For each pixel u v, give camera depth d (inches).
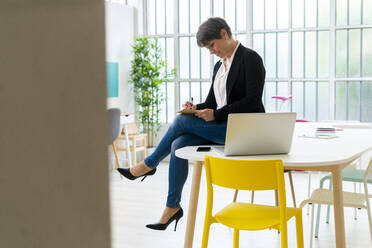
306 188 223.6
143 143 294.4
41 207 12.1
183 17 316.5
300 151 101.3
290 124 93.7
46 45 11.9
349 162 100.9
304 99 289.6
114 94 294.2
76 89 12.9
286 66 291.7
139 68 299.3
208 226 94.8
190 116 111.0
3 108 10.9
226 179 88.8
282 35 290.7
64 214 12.8
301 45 287.1
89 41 13.3
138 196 211.2
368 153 256.8
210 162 91.6
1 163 11.0
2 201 11.1
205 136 109.8
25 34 11.4
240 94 110.3
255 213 97.7
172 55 319.9
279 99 295.0
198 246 141.9
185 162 113.1
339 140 121.0
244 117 91.4
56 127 12.4
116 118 230.5
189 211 104.9
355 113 278.7
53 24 12.1
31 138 11.7
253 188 86.6
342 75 279.3
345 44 277.3
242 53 109.3
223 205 191.5
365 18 271.6
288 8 287.0
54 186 12.4
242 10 300.4
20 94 11.3
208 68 313.1
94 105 13.6
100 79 13.8
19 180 11.4
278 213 97.4
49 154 12.2
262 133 93.6
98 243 14.2
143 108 314.0
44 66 11.9
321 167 93.0
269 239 148.2
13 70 11.1
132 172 116.3
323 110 285.6
